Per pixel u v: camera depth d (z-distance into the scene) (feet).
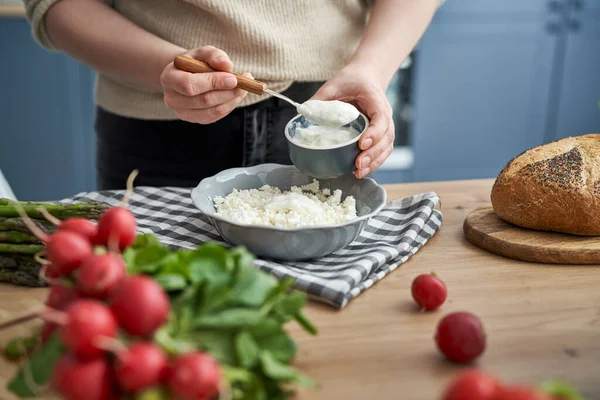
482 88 9.41
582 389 2.35
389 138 3.68
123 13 4.65
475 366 2.50
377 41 4.30
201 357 1.86
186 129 4.67
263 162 4.76
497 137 9.75
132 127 4.83
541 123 9.77
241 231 3.22
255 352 2.18
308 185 3.89
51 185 8.82
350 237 3.33
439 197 4.44
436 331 2.62
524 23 9.16
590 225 3.51
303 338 2.70
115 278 2.12
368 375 2.44
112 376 1.93
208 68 3.54
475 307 2.97
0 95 8.19
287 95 4.59
